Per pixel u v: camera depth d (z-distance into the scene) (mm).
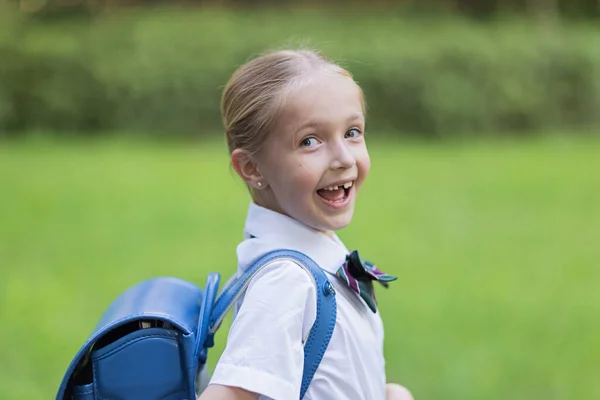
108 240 5848
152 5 17016
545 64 14133
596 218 6754
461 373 3432
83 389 1408
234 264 5180
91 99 13297
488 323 4086
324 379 1467
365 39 14266
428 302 4418
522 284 4820
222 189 7961
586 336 3906
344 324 1510
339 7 17359
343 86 1551
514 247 5750
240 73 1624
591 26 17078
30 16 15500
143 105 13312
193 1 17281
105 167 9328
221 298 1536
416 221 6602
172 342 1423
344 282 1576
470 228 6359
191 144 12156
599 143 12258
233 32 14344
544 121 14289
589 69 14273
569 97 14359
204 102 13305
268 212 1603
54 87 13211
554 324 4090
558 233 6219
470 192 7949
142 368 1412
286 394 1361
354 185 1580
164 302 1539
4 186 7988
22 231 6117
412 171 9297
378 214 6859
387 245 5742
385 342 3775
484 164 9836
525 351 3705
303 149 1512
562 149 11438
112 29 14414
